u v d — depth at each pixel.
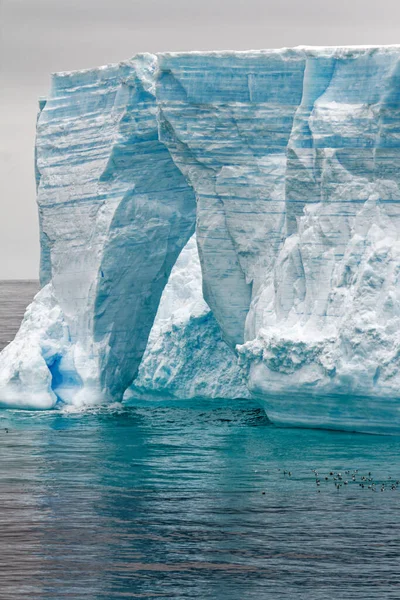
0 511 170.00
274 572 145.00
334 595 138.25
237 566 147.00
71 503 174.12
